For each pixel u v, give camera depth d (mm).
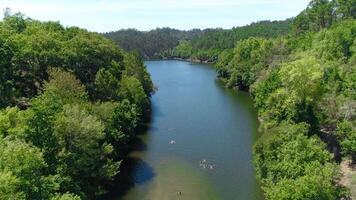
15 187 36094
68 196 41469
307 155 54469
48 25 108125
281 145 60250
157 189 64812
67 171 53156
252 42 173750
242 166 73938
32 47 79312
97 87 87562
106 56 104062
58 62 81938
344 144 67812
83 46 92750
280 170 55188
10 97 68812
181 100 132750
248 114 112250
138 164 75000
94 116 65812
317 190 46844
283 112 84250
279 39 157250
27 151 39625
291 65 86500
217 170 72250
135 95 102500
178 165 74625
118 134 73750
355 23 120938
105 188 64375
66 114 57875
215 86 163000
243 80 152000
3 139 42750
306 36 142375
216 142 87375
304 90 82062
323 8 161750
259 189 64750
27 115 48062
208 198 61875
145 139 89625
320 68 86375
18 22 101562
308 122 79000
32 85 78750
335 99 79000
